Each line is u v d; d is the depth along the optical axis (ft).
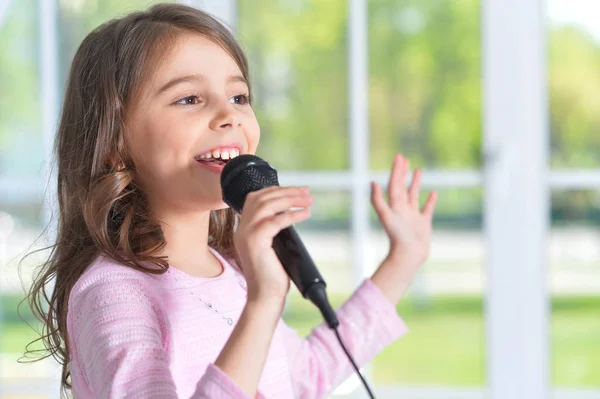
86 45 5.57
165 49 5.14
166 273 5.13
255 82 11.52
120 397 4.26
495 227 11.34
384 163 11.48
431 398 12.01
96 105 5.29
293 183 11.50
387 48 11.40
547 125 11.48
